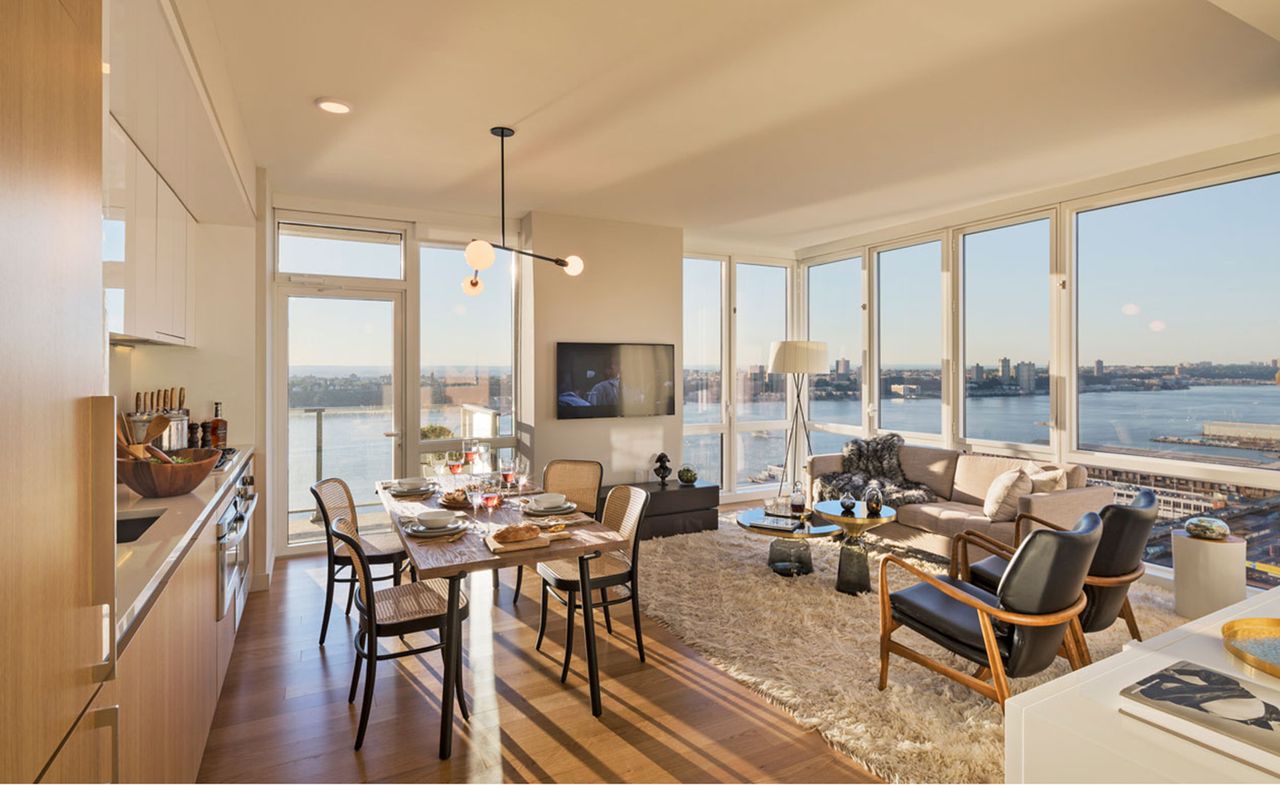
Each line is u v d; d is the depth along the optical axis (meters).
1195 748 0.84
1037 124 3.37
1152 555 4.10
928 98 3.05
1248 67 2.74
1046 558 2.24
